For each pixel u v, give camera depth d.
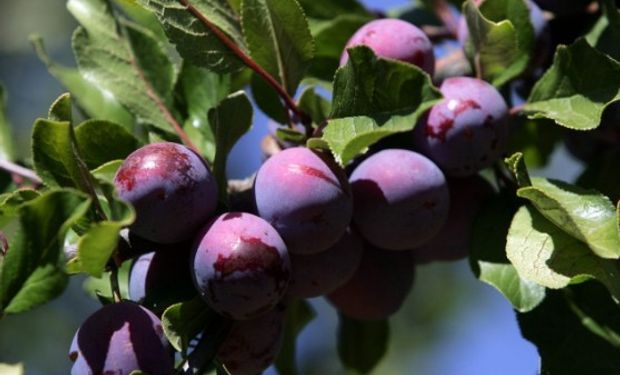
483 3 0.81
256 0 0.76
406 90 0.73
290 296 0.75
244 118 0.75
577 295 0.78
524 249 0.73
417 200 0.75
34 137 0.69
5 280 0.67
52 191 0.66
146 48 0.84
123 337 0.70
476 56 0.80
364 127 0.73
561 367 0.77
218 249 0.70
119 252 0.72
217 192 0.72
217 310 0.71
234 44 0.76
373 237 0.76
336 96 0.73
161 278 0.73
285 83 0.78
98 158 0.77
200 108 0.83
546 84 0.78
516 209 0.79
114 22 0.84
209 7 0.77
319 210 0.72
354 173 0.76
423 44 0.78
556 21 0.85
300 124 0.80
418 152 0.77
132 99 0.83
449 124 0.76
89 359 0.69
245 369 0.74
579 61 0.77
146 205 0.70
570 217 0.72
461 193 0.79
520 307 0.77
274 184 0.72
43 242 0.67
